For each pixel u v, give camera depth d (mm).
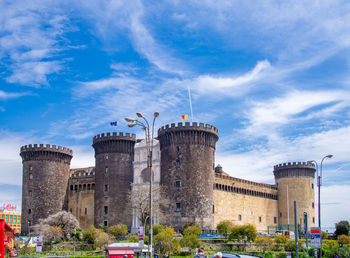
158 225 90125
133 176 117312
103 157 118188
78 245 89125
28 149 122375
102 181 116875
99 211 115688
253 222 127250
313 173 142250
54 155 123562
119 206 114438
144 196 104625
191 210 101938
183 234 92750
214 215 109875
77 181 128125
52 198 121250
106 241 89438
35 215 119000
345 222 113125
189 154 105000
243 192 124812
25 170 122750
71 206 127500
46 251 82812
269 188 138500
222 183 115688
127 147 118562
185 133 105938
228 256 25219
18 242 89625
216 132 110188
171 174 105312
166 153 107562
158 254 59781
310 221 137625
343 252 63406
